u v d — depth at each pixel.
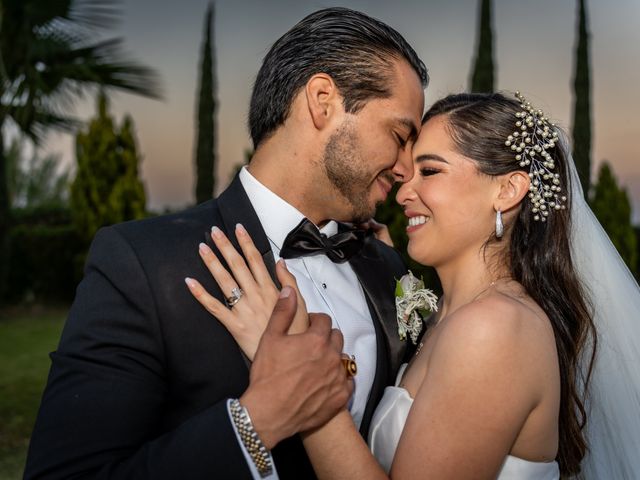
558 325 1.65
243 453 1.22
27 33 7.08
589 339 1.84
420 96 1.62
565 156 1.78
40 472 1.22
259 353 1.30
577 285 1.72
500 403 1.43
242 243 1.44
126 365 1.31
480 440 1.44
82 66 7.33
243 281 1.41
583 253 1.89
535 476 1.55
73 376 1.29
